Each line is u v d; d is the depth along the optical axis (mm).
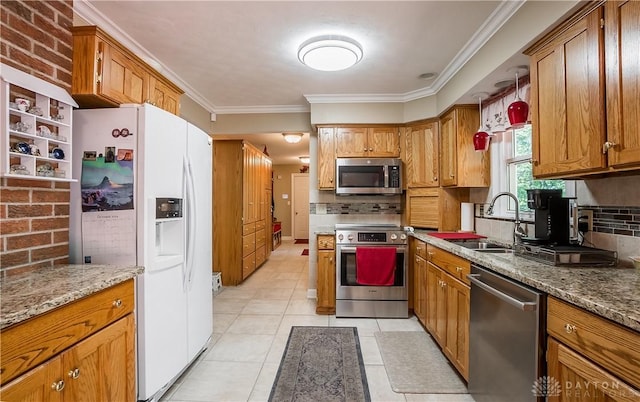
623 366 846
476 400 1678
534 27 1580
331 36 2100
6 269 1271
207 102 3506
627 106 1127
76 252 1603
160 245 1843
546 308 1162
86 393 1104
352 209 3662
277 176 9117
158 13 1846
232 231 4250
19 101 1244
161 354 1675
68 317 1032
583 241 1684
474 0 1725
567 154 1415
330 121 3330
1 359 816
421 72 2709
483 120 2660
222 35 2102
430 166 3176
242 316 3025
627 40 1124
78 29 1619
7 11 1292
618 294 1009
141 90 2006
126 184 1595
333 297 3098
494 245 2252
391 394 1797
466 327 1813
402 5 1780
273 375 1982
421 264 2746
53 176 1392
